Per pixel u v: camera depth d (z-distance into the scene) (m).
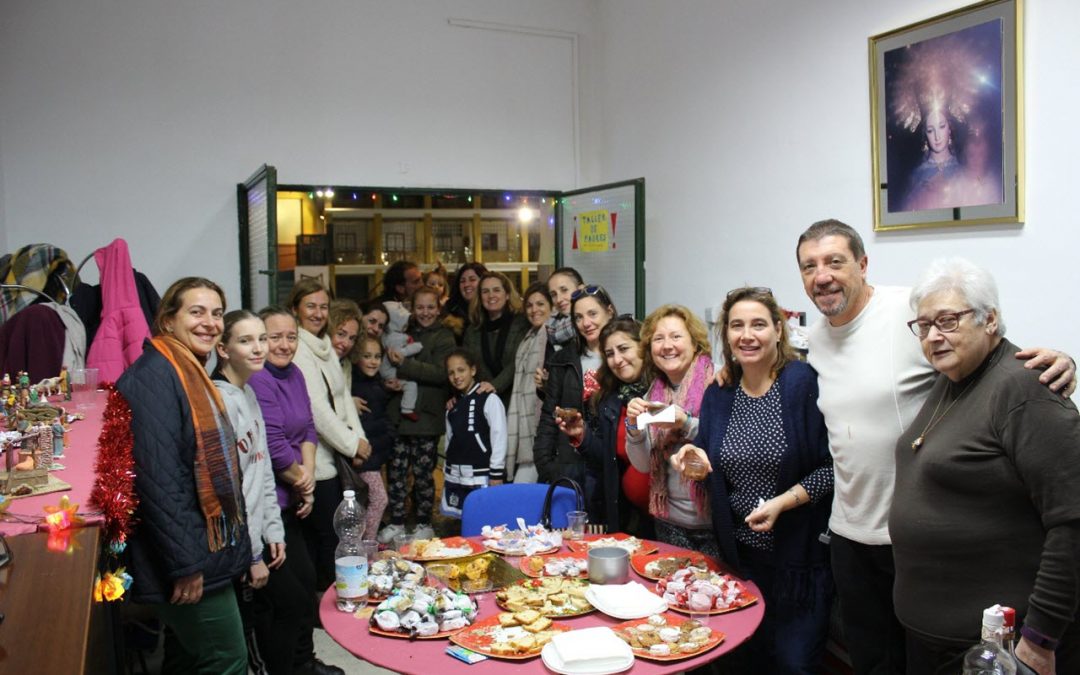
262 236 4.26
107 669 1.71
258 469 2.59
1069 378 1.69
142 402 2.08
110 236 4.50
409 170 5.12
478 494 2.90
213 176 4.69
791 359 2.46
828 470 2.35
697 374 2.76
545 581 2.25
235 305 4.76
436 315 4.61
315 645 3.51
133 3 4.50
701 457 2.44
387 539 4.16
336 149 4.95
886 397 2.16
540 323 4.09
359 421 3.90
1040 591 1.64
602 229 5.09
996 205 2.89
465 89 5.24
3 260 3.79
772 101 3.98
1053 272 2.74
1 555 1.51
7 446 1.97
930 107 3.12
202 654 2.21
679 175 4.74
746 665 2.52
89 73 4.43
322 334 3.75
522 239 5.66
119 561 1.99
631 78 5.18
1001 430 1.71
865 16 3.42
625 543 2.62
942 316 1.78
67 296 3.74
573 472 3.43
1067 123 2.67
